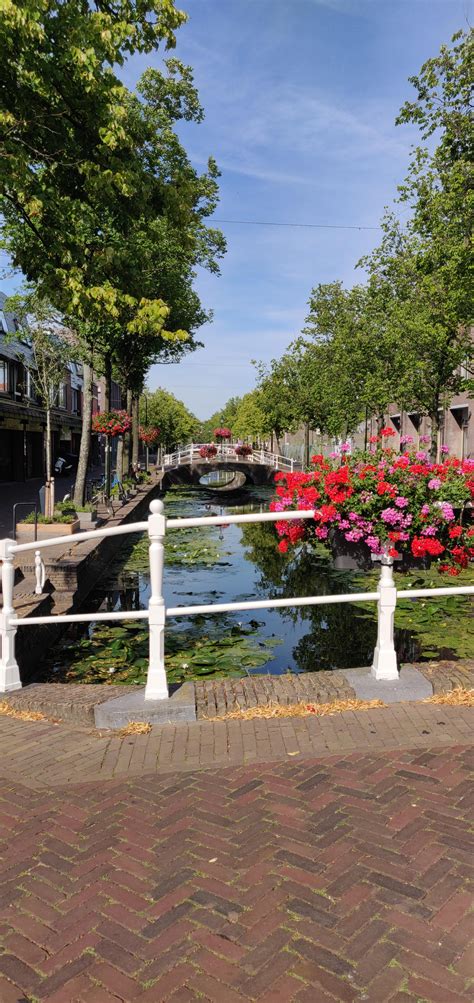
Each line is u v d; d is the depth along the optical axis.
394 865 2.41
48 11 5.90
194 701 3.83
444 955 1.99
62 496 20.89
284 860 2.46
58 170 7.41
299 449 50.06
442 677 4.10
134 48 7.08
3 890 2.35
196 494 33.69
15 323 26.81
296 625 8.08
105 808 2.89
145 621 8.58
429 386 17.06
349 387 23.12
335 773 3.10
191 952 2.03
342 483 4.39
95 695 4.09
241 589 10.16
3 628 4.37
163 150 14.99
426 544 4.30
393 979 1.90
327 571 11.55
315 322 28.33
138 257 8.27
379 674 4.07
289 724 3.63
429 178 12.07
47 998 1.88
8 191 7.12
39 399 31.03
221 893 2.29
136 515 19.45
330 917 2.16
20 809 2.91
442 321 14.55
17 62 6.26
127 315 7.95
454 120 10.76
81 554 10.02
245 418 60.97
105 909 2.24
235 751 3.36
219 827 2.69
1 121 6.29
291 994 1.86
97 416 17.72
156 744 3.48
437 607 8.17
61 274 7.09
